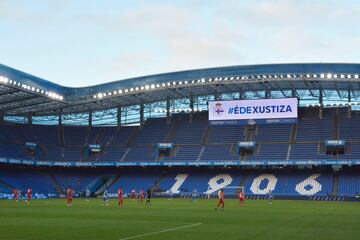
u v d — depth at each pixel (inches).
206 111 4015.8
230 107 3636.8
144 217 1453.0
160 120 4050.2
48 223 1227.9
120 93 3398.1
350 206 2234.3
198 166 3740.2
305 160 3319.4
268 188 3307.1
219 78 3211.1
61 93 3346.5
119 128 4082.2
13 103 3403.1
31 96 3169.3
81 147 3944.4
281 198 3186.5
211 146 3676.2
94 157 3831.2
